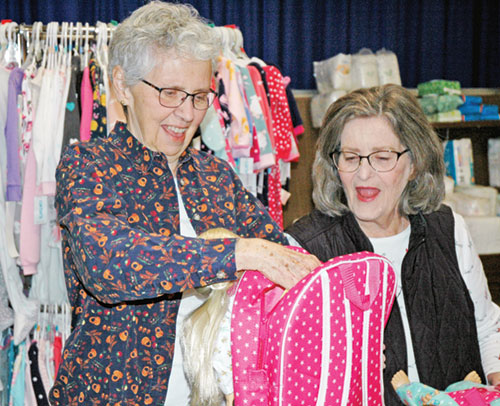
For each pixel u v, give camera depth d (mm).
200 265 854
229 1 3328
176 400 1089
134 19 1000
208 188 1166
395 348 1197
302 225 1291
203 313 1016
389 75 2912
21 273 2318
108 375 1022
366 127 1176
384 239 1281
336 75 2814
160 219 1072
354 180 1202
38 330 2252
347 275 971
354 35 3510
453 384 1173
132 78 998
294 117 2670
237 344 960
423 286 1241
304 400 932
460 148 3172
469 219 2826
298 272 920
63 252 1049
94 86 2080
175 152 1076
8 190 2080
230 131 2346
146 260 852
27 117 2105
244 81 2412
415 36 3596
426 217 1301
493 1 3643
